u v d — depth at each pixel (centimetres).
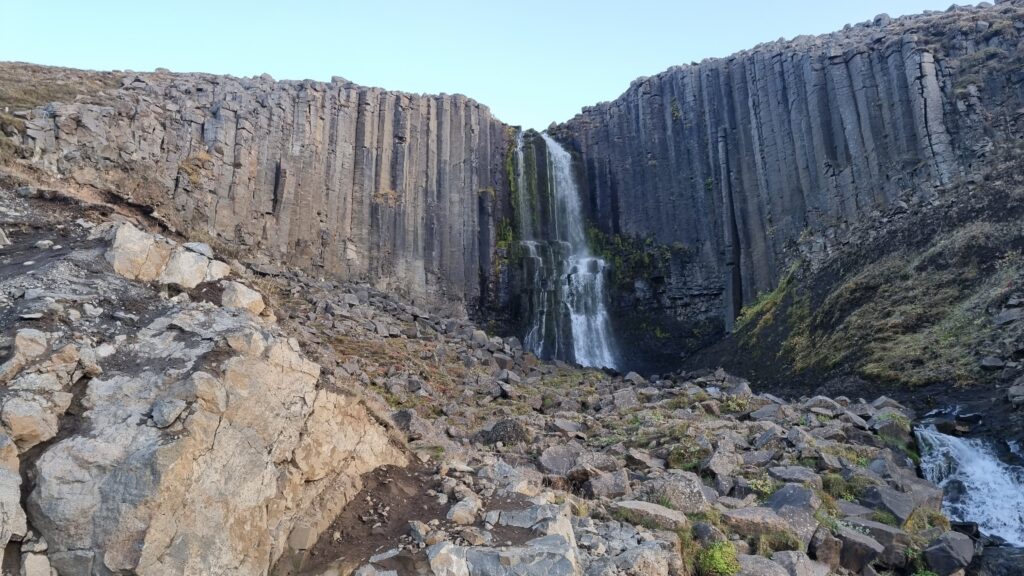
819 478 1253
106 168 2431
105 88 2905
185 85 3058
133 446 600
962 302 2192
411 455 1027
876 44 3191
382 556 718
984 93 2836
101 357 677
